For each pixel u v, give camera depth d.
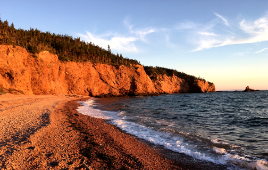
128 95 77.94
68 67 58.16
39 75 43.56
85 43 108.06
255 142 9.09
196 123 14.84
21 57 39.28
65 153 6.40
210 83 163.50
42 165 5.21
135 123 14.15
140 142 8.99
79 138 8.55
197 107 31.17
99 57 86.12
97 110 23.19
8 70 34.41
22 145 6.61
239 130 12.14
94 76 67.31
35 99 29.31
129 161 6.36
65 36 105.06
